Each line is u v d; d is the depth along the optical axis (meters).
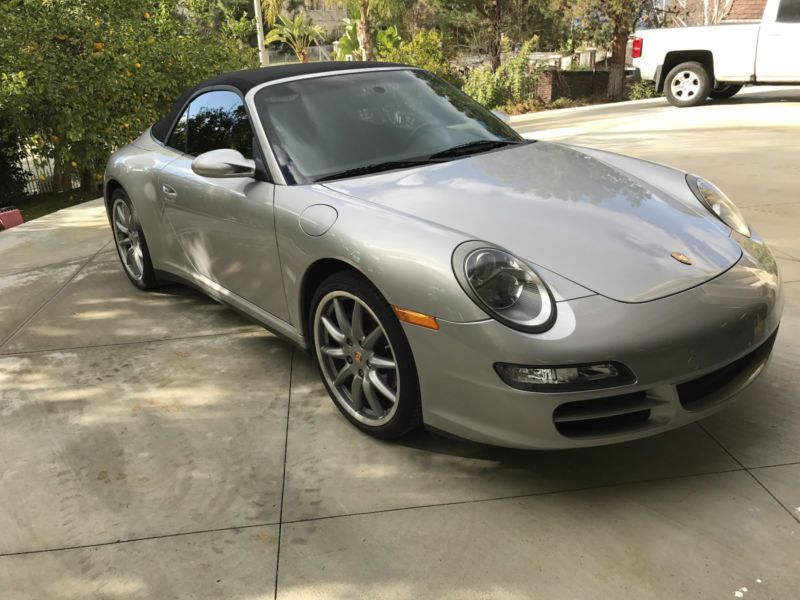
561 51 27.61
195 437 2.73
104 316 4.07
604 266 2.22
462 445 2.57
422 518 2.19
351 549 2.07
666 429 2.16
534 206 2.54
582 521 2.13
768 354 2.43
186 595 1.95
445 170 2.89
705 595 1.83
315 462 2.52
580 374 2.02
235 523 2.22
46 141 9.58
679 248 2.37
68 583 2.02
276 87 3.28
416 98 3.44
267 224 2.85
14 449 2.72
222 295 3.46
